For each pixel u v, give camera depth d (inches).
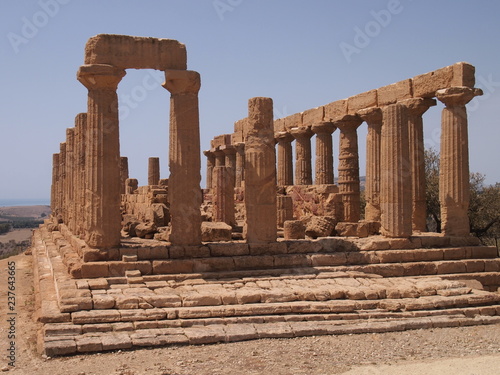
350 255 748.0
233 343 520.1
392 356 490.0
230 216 967.6
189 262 685.9
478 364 454.3
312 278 693.9
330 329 554.6
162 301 576.4
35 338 531.2
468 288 674.2
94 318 535.2
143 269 669.3
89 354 486.0
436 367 446.9
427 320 592.7
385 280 706.2
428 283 682.8
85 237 702.5
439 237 808.9
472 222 1418.6
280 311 584.1
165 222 955.3
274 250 738.2
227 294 597.0
